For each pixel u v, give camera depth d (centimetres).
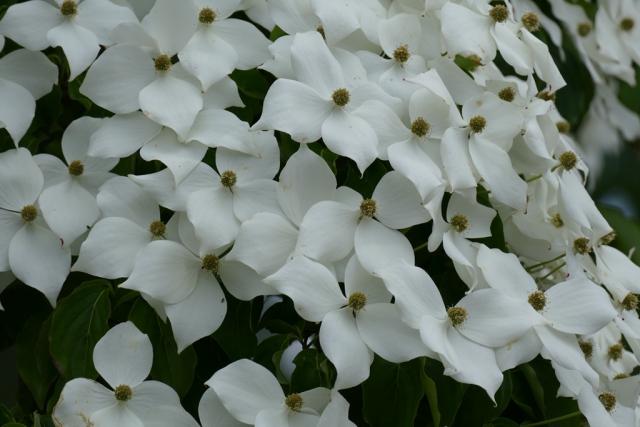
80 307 103
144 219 104
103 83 105
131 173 107
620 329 109
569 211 108
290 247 102
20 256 103
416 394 101
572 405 109
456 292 107
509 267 104
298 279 99
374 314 100
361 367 99
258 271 101
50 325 104
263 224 102
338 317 100
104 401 100
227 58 107
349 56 108
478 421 104
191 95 105
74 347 102
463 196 105
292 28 109
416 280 100
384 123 105
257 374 100
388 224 103
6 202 104
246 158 104
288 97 104
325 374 102
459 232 105
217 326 102
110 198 104
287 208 103
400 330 100
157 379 102
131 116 106
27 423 106
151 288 101
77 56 106
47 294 103
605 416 104
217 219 102
